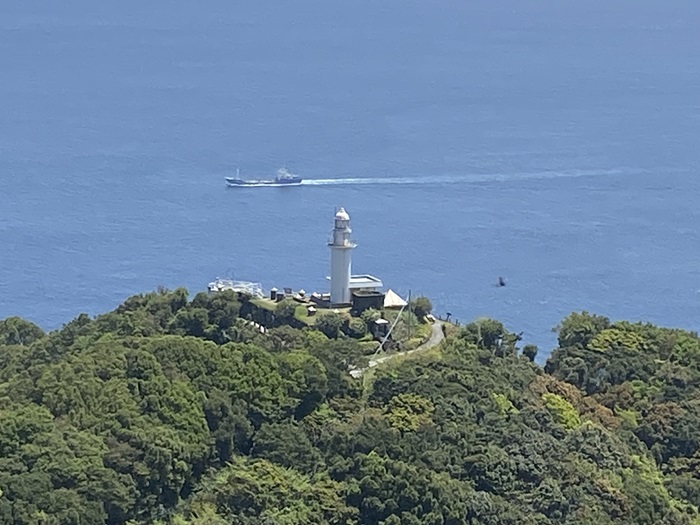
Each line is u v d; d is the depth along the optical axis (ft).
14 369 508.12
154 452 411.13
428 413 456.86
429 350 517.14
